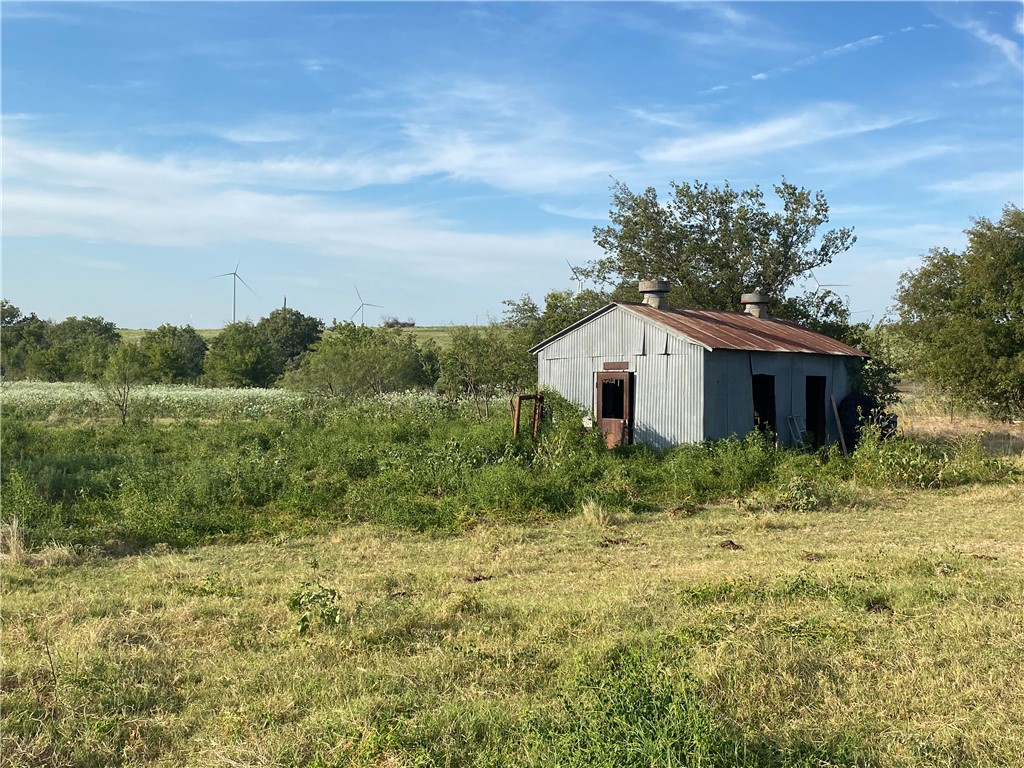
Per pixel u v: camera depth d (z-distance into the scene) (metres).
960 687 5.93
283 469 16.09
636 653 6.31
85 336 78.00
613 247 34.16
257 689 6.16
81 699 5.85
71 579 9.76
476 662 6.55
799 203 32.62
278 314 81.69
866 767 4.85
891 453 17.56
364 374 38.00
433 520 12.95
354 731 5.29
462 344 32.88
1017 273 24.48
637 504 14.34
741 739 4.94
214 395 42.12
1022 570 9.28
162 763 5.14
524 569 10.08
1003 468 17.94
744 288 33.00
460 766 4.99
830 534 12.15
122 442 23.20
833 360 22.64
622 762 4.53
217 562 10.69
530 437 18.56
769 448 17.97
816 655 6.42
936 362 25.45
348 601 8.10
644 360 19.95
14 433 22.30
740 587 8.38
